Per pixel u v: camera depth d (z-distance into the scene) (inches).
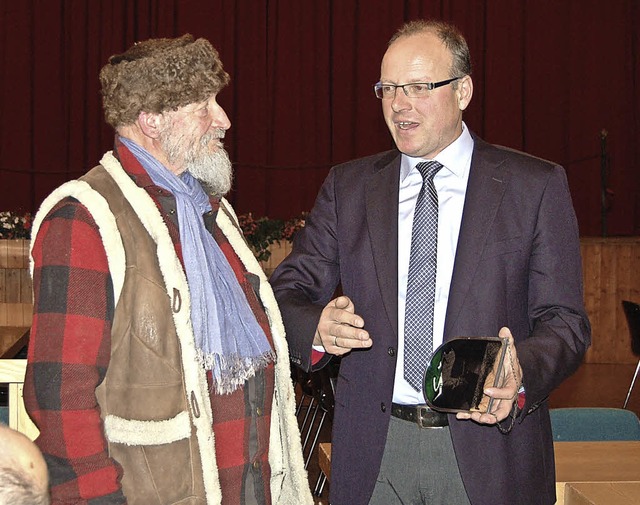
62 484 56.6
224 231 71.3
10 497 37.9
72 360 56.7
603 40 369.4
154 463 59.6
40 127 369.7
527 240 74.7
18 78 367.2
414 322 75.6
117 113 62.8
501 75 372.2
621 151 370.6
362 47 373.1
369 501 76.3
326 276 82.3
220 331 63.0
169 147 63.6
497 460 73.3
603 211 305.7
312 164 376.2
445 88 75.4
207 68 63.4
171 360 59.9
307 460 171.5
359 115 374.9
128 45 370.3
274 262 255.8
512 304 74.9
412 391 74.9
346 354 78.8
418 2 371.6
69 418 56.4
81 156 371.9
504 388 66.2
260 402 67.5
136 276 59.7
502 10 370.6
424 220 76.8
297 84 374.0
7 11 365.4
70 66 370.0
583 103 371.6
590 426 109.6
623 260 258.8
